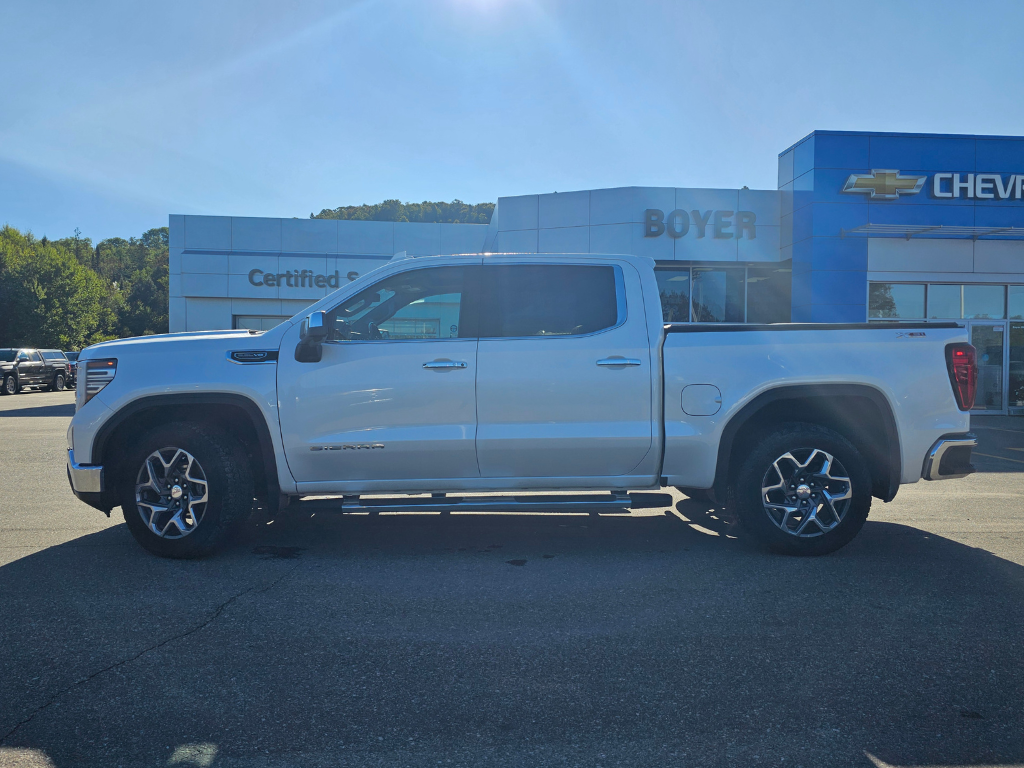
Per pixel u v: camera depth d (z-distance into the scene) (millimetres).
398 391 4637
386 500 4754
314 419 4621
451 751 2432
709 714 2689
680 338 4754
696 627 3549
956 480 8094
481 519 5984
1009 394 17281
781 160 18406
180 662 3115
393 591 4074
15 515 5973
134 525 4570
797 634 3459
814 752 2430
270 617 3658
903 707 2740
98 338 57812
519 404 4660
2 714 2656
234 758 2379
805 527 4723
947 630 3510
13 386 27781
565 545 5117
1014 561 4699
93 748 2428
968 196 16719
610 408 4695
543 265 4887
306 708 2723
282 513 6137
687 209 17406
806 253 16797
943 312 17109
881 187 16562
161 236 126812
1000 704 2770
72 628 3488
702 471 4758
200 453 4543
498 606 3838
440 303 4824
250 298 25250
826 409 5016
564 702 2781
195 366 4617
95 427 4578
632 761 2373
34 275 50500
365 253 25766
